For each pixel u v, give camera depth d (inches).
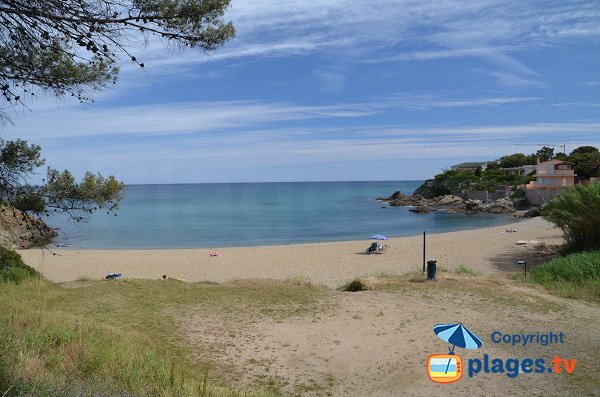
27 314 388.5
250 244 1676.9
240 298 555.8
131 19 202.8
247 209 3553.2
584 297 530.9
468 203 3137.3
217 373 338.6
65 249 1485.0
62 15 182.7
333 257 1211.2
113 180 324.2
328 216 2871.6
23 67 214.5
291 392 309.7
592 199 868.6
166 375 284.5
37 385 198.2
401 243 1462.8
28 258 1259.8
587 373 330.6
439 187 4131.4
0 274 566.9
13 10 175.2
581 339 398.9
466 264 1021.2
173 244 1689.2
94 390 217.9
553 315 467.2
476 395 302.2
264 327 448.8
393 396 303.6
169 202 4584.2
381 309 503.5
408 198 4254.4
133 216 2918.3
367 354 377.1
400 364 355.9
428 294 556.1
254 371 344.8
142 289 580.7
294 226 2308.1
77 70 243.8
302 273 994.7
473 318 462.0
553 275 635.5
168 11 215.5
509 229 1718.8
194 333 427.2
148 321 454.0
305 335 425.4
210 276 994.7
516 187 3213.6
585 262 636.1
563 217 921.5
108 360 287.7
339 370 346.9
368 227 2229.3
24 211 290.2
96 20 187.2
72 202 310.8
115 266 1131.3
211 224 2418.8
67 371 255.1
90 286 595.5
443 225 2258.9
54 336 320.8
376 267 1041.5
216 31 240.7
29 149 290.2
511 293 550.9
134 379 263.0
